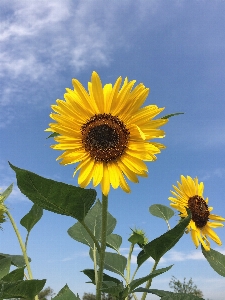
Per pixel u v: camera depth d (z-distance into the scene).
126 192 0.36
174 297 0.41
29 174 0.32
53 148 0.37
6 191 0.59
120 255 0.53
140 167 0.36
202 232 0.55
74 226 0.54
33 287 0.39
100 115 0.38
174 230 0.37
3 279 0.45
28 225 0.53
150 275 0.36
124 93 0.38
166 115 0.38
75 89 0.38
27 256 0.52
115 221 0.55
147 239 0.55
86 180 0.36
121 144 0.38
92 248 0.52
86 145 0.38
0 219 0.54
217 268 0.51
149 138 0.37
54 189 0.33
